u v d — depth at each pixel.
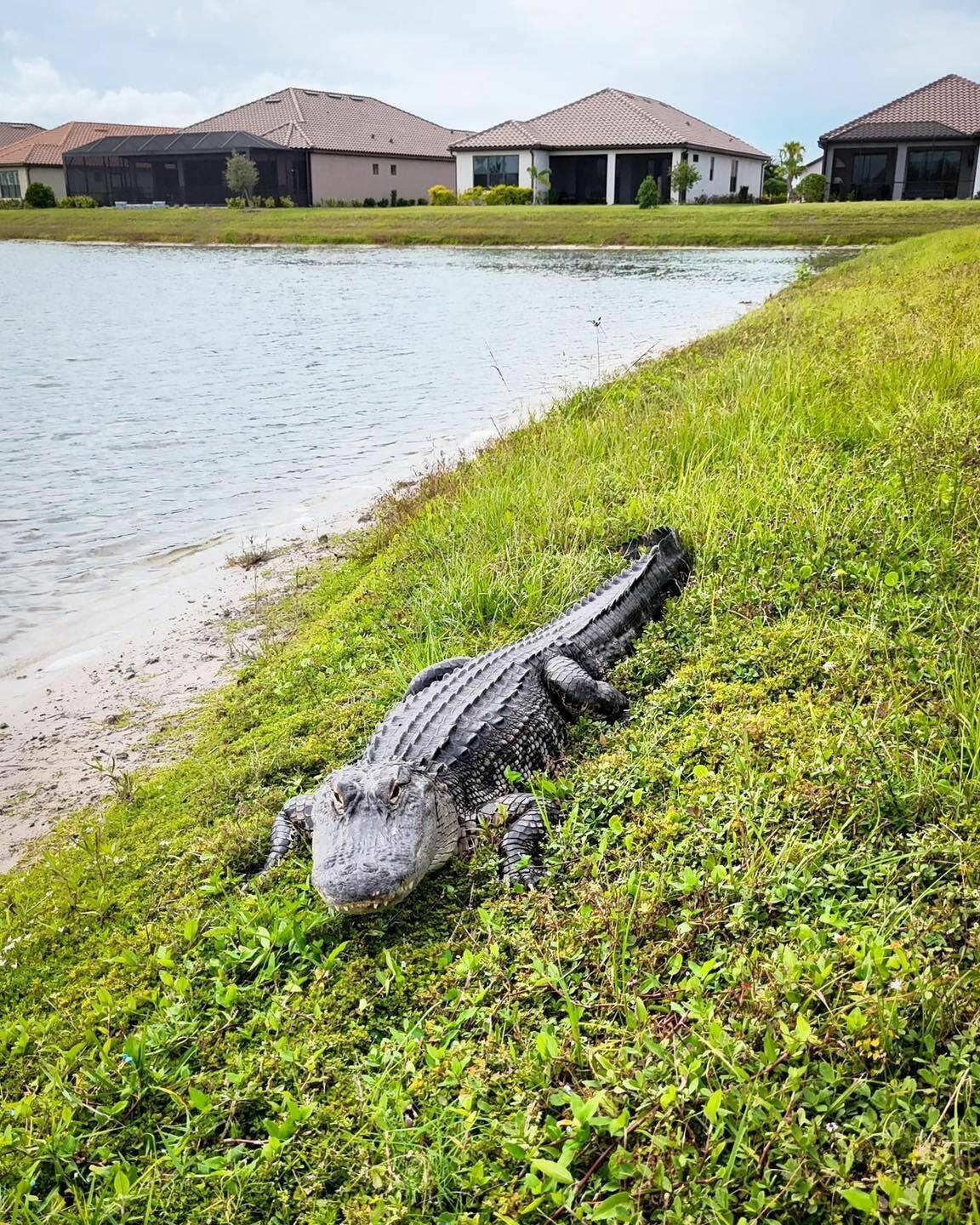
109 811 5.20
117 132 86.50
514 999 3.39
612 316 24.45
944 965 3.14
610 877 3.92
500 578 6.63
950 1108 2.75
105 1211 2.91
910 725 4.36
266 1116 3.21
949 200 54.41
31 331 24.14
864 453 7.63
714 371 11.09
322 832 4.03
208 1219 2.89
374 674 6.14
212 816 4.96
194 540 9.81
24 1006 3.84
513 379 16.84
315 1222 2.83
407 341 21.73
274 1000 3.57
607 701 5.24
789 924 3.45
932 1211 2.47
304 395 16.38
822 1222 2.57
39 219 67.56
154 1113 3.26
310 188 72.44
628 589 6.09
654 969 3.41
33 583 8.86
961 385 8.62
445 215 59.66
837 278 21.73
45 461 12.63
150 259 48.53
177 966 3.84
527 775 4.81
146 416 15.04
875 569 5.76
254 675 6.66
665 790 4.38
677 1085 2.83
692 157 64.44
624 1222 2.59
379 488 11.00
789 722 4.63
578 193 68.88
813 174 59.88
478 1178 2.79
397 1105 3.04
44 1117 3.26
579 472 8.33
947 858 3.61
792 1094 2.81
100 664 7.25
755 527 6.62
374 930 3.88
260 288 33.78
